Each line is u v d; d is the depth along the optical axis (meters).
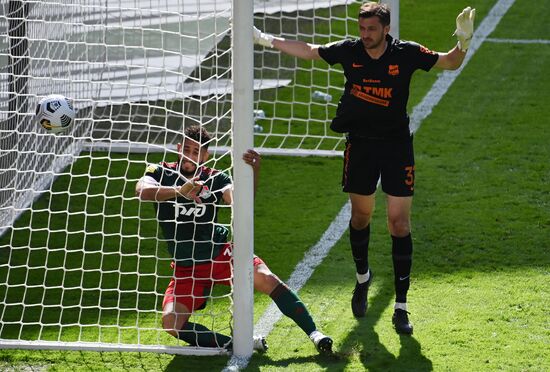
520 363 19.62
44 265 25.61
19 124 27.78
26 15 27.88
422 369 19.47
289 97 38.97
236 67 19.27
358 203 21.30
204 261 20.64
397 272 21.11
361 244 21.72
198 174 21.23
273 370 19.64
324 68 41.78
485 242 26.11
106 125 34.47
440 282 23.72
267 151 33.78
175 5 41.78
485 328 21.25
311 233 27.33
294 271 24.84
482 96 39.00
